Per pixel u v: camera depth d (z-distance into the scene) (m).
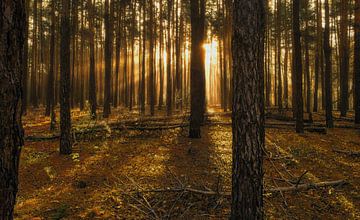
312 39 31.02
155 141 15.16
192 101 15.66
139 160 11.98
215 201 7.79
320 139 16.19
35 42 35.81
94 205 7.71
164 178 9.77
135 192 8.20
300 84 17.56
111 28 30.11
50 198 8.28
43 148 14.00
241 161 5.44
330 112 19.89
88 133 15.79
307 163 11.73
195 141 15.05
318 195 8.55
